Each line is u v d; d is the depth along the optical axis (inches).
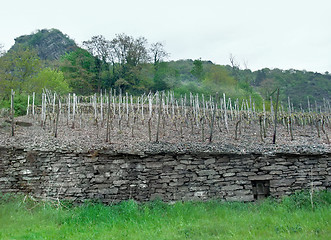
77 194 370.3
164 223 287.7
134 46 1423.5
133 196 370.3
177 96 1147.3
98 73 1405.0
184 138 471.8
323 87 1563.7
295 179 381.7
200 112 671.8
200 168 379.9
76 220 305.4
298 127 613.9
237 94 1197.1
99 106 706.2
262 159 384.8
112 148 382.6
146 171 377.4
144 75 1406.3
